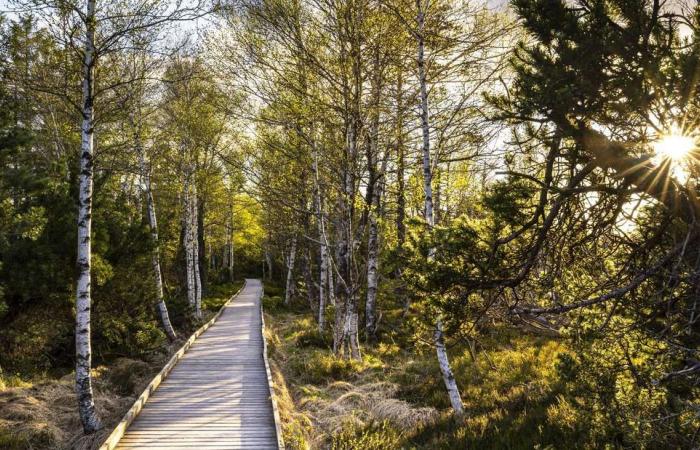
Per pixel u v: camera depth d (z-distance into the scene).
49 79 8.82
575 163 4.07
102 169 12.70
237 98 12.02
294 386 12.07
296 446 7.74
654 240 3.96
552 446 6.11
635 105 3.41
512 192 4.39
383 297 17.08
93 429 8.15
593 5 3.62
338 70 11.56
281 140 13.55
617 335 4.35
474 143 9.50
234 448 7.58
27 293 10.23
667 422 4.10
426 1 9.11
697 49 3.11
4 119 8.77
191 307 21.00
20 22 7.91
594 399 4.80
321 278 18.83
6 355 11.37
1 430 7.99
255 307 29.05
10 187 9.16
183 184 20.41
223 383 11.43
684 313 3.90
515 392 9.47
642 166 3.52
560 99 3.41
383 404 9.87
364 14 10.45
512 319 4.96
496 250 4.46
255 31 10.95
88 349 8.27
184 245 25.78
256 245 45.97
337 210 14.58
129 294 13.05
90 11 7.90
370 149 12.70
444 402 9.93
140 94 13.02
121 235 12.91
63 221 11.12
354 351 13.78
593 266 4.76
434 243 4.68
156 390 10.78
